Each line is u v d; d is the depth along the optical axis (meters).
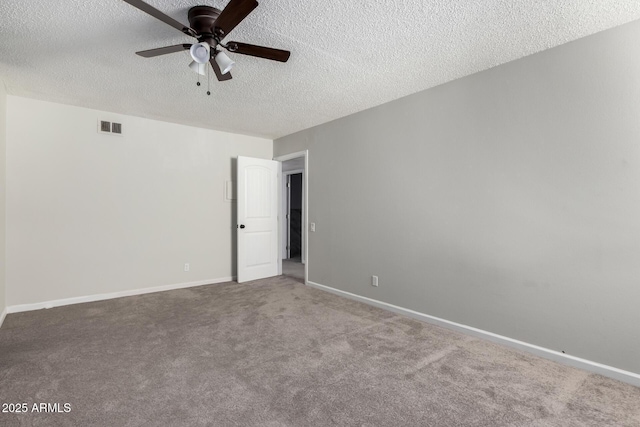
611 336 2.02
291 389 1.88
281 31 2.05
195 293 4.02
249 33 2.08
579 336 2.14
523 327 2.40
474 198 2.67
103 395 1.80
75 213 3.54
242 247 4.62
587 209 2.10
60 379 1.97
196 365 2.16
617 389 1.88
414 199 3.13
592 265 2.08
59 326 2.85
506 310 2.49
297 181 7.33
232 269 4.79
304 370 2.11
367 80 2.81
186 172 4.32
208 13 1.80
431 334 2.72
